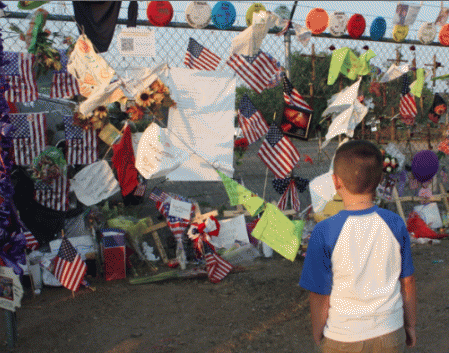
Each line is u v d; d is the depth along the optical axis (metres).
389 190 5.88
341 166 1.71
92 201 4.44
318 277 1.70
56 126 4.94
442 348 3.15
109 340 3.36
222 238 5.25
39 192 4.35
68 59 4.06
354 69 4.93
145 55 4.06
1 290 3.19
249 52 4.25
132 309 3.92
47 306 4.02
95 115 4.11
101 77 3.88
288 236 4.01
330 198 4.61
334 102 5.07
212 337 3.40
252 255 5.18
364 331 1.61
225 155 4.44
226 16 4.38
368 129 5.90
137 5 4.27
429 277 4.53
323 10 4.79
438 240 5.83
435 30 5.69
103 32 4.03
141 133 4.36
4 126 3.07
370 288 1.64
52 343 3.32
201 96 4.33
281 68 4.93
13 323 3.27
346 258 1.64
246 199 4.04
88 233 4.86
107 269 4.64
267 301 4.08
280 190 5.13
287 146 4.69
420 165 5.88
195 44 4.51
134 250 5.08
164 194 5.05
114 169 5.08
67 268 4.10
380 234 1.67
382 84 5.97
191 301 4.10
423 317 3.67
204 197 7.98
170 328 3.55
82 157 4.32
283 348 3.23
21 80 3.91
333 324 1.67
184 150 4.22
